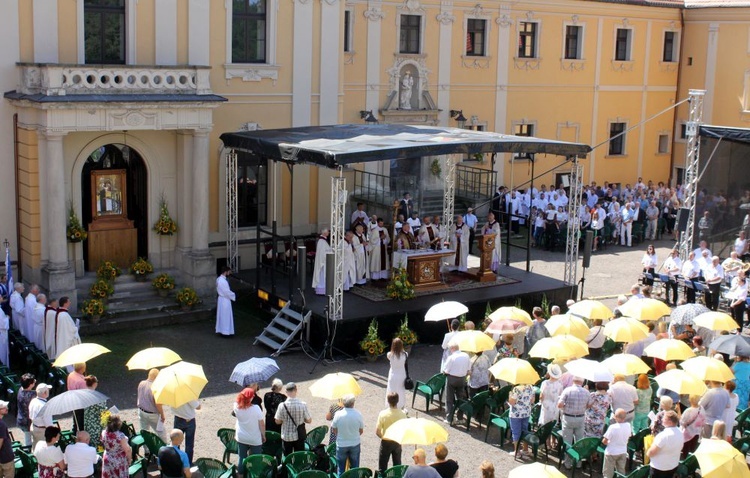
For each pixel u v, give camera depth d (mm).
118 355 20891
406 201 30547
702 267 25953
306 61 26969
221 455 16078
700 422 15375
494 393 17406
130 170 24281
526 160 37375
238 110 26031
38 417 14562
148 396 15234
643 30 39906
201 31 24906
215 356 21094
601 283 28609
